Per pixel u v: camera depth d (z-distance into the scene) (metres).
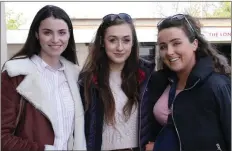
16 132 1.69
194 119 1.74
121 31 1.92
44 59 1.84
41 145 1.64
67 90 1.84
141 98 2.01
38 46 1.86
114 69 2.04
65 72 1.89
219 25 5.52
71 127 1.78
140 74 2.07
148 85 2.11
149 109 2.05
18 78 1.69
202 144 1.71
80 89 1.97
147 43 3.96
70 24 1.88
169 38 1.82
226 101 1.63
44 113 1.67
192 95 1.75
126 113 1.96
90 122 1.90
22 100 1.67
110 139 1.94
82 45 5.72
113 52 1.94
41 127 1.67
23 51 1.84
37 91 1.69
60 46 1.80
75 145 1.76
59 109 1.75
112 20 1.94
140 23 5.82
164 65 2.05
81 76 1.97
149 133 2.05
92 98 1.92
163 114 1.94
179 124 1.78
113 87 2.01
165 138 1.86
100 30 2.01
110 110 1.91
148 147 1.99
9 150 1.60
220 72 1.79
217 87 1.66
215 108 1.68
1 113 1.64
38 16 1.79
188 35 1.82
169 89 2.02
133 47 2.05
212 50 1.89
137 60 2.07
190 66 1.87
